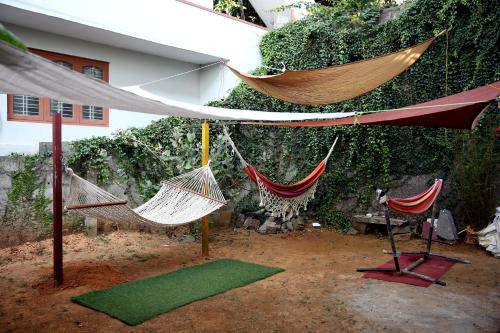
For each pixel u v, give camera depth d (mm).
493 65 6586
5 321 3523
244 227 7898
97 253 5820
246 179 8383
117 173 6934
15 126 6535
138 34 7129
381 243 6859
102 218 4801
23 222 5984
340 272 5137
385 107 7551
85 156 6594
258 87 4246
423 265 5410
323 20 8484
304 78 3820
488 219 6402
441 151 7094
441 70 7082
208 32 8266
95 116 7559
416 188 7344
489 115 6488
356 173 7867
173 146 7305
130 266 5301
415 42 7320
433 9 7078
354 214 7832
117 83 7762
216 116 4875
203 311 3777
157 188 6875
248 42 9086
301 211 8281
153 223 4824
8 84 2898
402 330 3365
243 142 8406
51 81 2812
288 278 4867
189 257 5848
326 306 3926
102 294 4172
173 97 8742
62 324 3467
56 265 4367
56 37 6906
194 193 5766
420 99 7289
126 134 7059
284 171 8562
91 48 7359
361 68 3789
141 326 3434
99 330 3354
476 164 6406
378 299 4117
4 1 5559
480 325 3461
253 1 12008
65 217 6426
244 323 3516
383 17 8102
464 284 4609
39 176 6137
